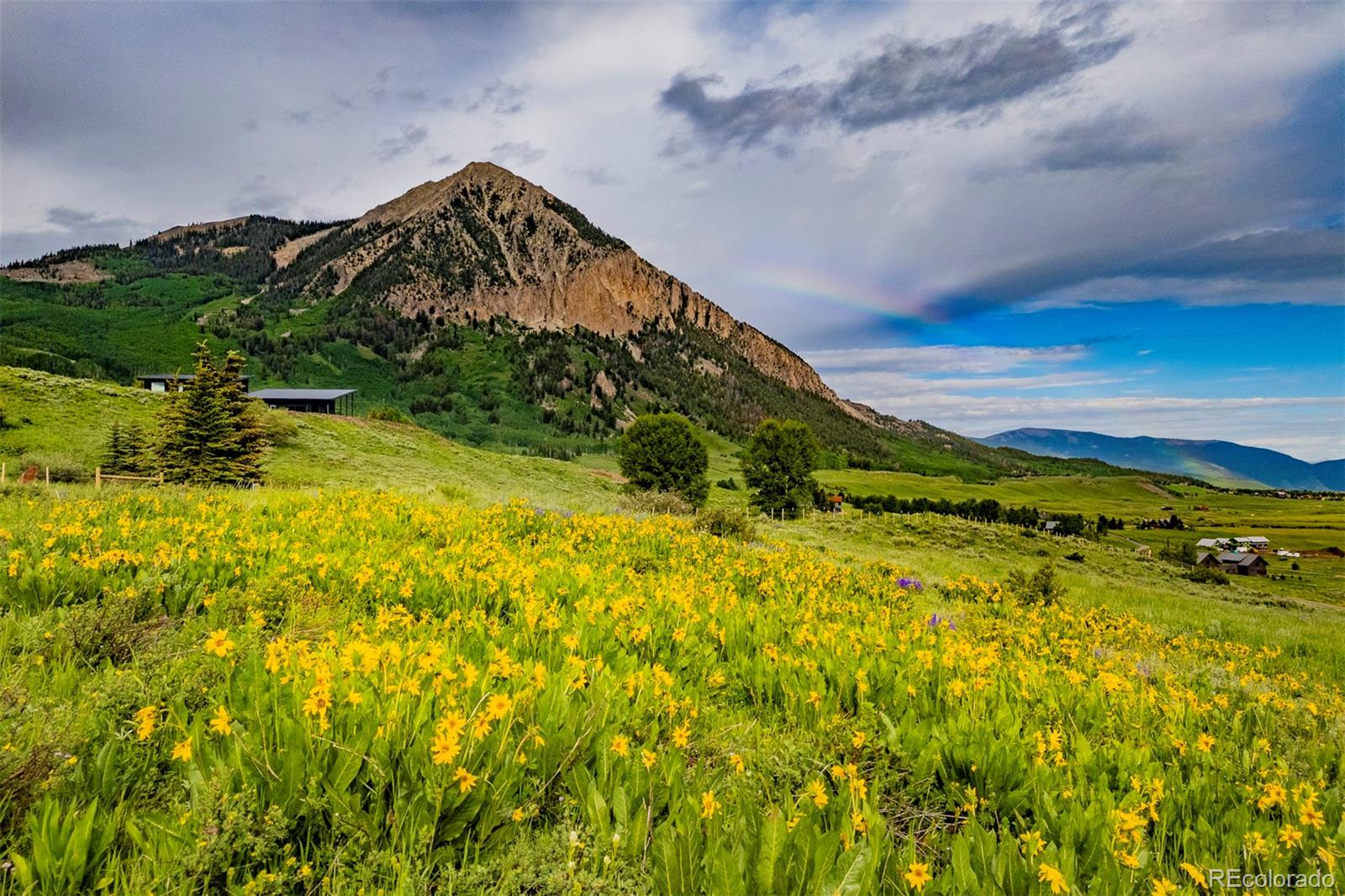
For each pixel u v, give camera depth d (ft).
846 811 9.68
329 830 8.93
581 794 9.93
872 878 8.22
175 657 13.50
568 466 307.58
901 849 9.57
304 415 237.25
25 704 10.61
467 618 18.44
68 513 29.96
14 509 32.37
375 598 20.99
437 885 8.29
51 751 9.30
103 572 19.42
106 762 9.24
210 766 9.20
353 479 162.91
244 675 11.73
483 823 9.20
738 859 8.27
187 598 18.39
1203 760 14.24
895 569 47.19
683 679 16.90
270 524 31.86
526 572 22.59
